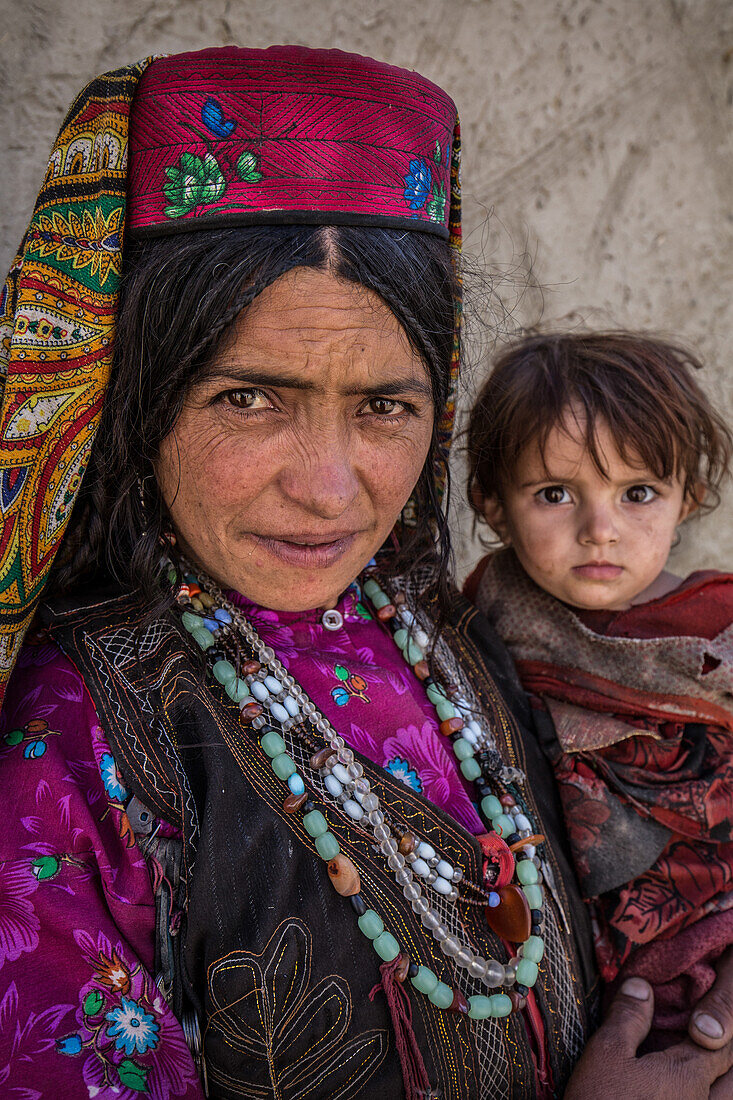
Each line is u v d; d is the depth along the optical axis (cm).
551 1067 85
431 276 76
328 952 75
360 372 69
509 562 115
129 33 113
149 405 73
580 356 107
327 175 68
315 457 71
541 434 102
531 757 99
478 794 90
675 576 115
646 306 174
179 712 77
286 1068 73
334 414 71
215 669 80
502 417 106
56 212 70
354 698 84
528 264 158
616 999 93
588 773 99
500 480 110
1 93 106
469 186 149
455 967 79
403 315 71
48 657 80
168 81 68
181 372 69
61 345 71
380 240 70
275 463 71
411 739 86
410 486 79
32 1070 65
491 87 146
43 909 69
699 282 180
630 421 99
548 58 151
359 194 69
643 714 100
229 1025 73
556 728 100
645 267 172
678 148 170
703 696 100
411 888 78
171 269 69
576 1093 83
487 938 82
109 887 72
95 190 70
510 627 109
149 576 80
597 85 157
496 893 83
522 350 114
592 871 95
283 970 73
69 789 73
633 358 107
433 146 75
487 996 80
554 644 106
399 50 136
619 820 96
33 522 72
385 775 80
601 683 102
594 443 99
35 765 73
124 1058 68
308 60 67
